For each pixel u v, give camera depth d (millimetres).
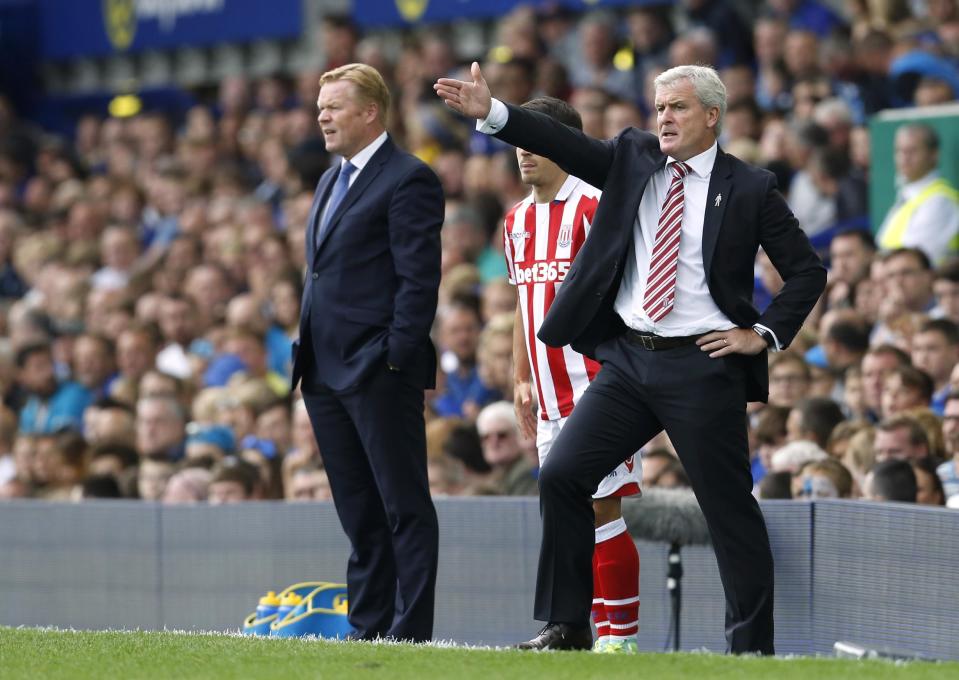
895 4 38438
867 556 20750
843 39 38250
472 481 27094
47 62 60469
